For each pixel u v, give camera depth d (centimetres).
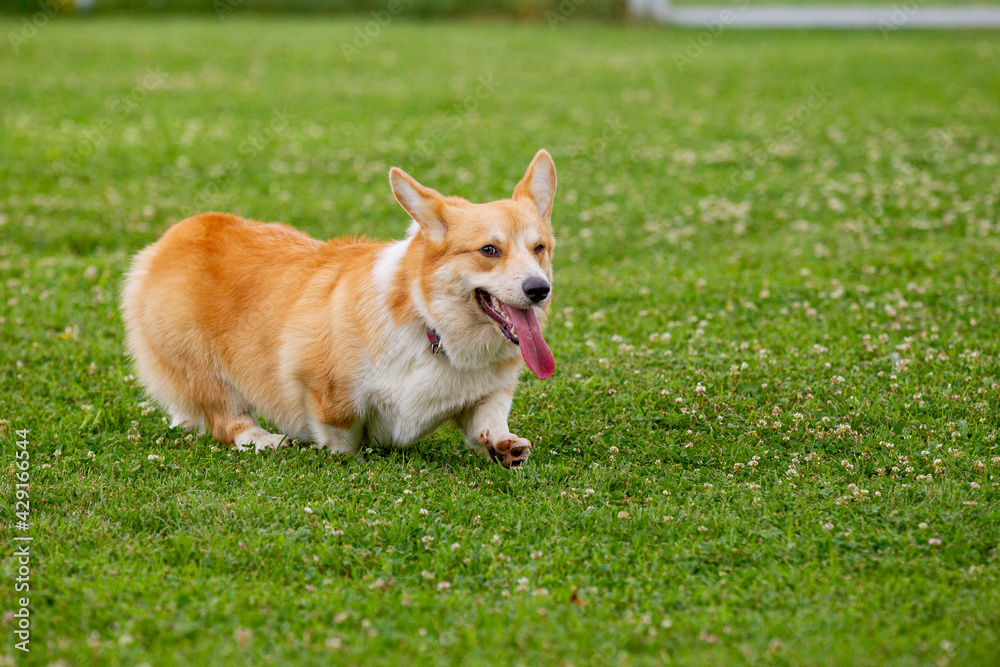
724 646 431
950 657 415
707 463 636
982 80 2045
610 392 741
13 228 1184
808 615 455
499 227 587
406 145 1597
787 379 752
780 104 1895
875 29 2906
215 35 2725
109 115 1795
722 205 1293
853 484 581
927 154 1503
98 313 917
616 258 1135
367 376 612
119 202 1305
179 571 496
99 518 548
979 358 768
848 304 930
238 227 709
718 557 512
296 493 580
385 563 502
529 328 582
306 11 3328
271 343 645
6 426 671
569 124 1756
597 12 3173
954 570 496
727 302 943
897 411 686
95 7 3222
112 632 437
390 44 2608
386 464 624
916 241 1134
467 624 446
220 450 656
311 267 653
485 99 1956
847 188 1340
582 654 425
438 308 590
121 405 728
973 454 626
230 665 410
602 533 540
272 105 1895
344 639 435
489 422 623
